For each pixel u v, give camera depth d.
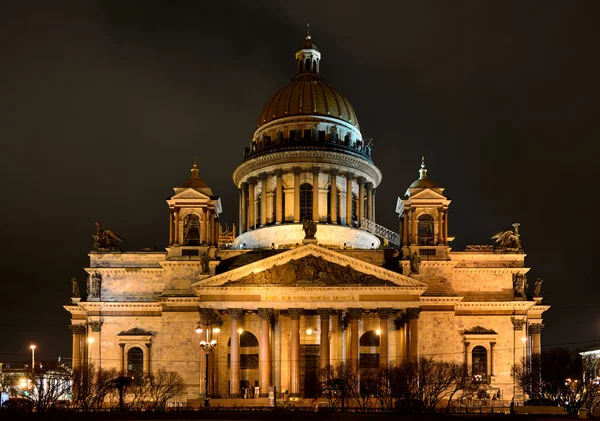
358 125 166.38
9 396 132.25
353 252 135.00
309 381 128.38
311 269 122.12
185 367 125.06
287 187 152.62
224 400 111.75
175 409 104.31
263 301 121.00
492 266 134.25
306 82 163.38
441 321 126.50
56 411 95.56
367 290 121.06
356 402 109.38
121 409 101.75
